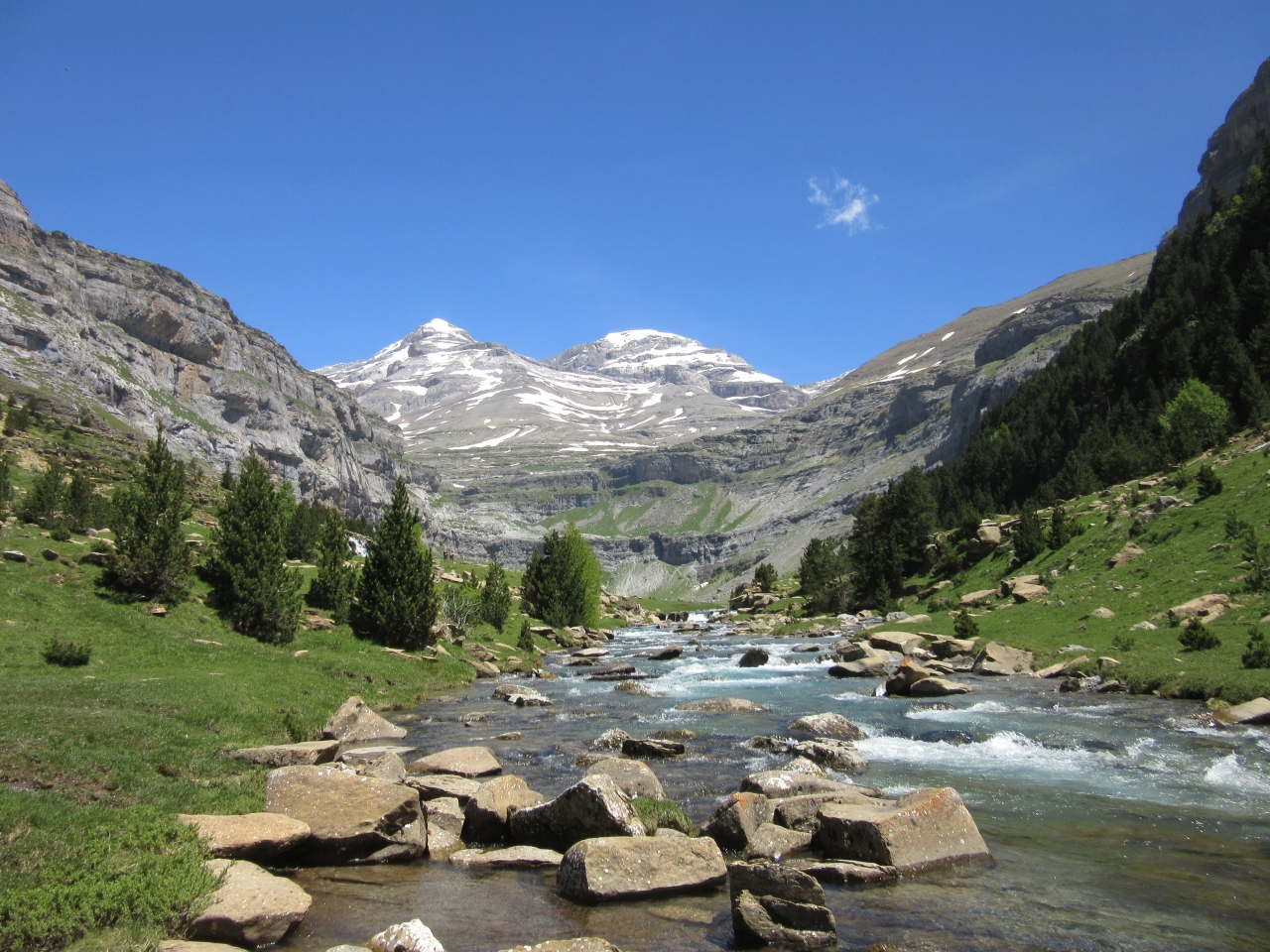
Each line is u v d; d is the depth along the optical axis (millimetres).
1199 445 66750
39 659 25547
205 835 12070
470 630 52938
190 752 16984
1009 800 16328
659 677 43156
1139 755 20016
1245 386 71188
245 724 21016
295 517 62125
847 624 72312
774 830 13844
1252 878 11758
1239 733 21844
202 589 38469
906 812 13016
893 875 11984
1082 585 48344
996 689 32656
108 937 9047
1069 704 28062
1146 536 49062
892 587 79250
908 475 88125
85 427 125125
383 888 12156
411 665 39500
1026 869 12352
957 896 11250
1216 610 35688
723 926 10570
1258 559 37094
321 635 39906
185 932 9672
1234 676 26312
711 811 16359
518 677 44125
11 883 9891
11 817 11641
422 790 16656
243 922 9828
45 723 15867
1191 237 133625
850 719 27172
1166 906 10734
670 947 9883
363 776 14352
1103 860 12688
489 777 19219
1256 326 84438
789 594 112000
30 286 192375
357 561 64938
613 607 125688
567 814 14086
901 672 33750
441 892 11945
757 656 49031
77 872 10211
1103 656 34062
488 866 13305
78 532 49281
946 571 73875
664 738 24453
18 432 97938
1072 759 20016
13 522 46281
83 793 13500
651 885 11758
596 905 11336
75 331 197875
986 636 46000
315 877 12648
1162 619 37562
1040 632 43469
